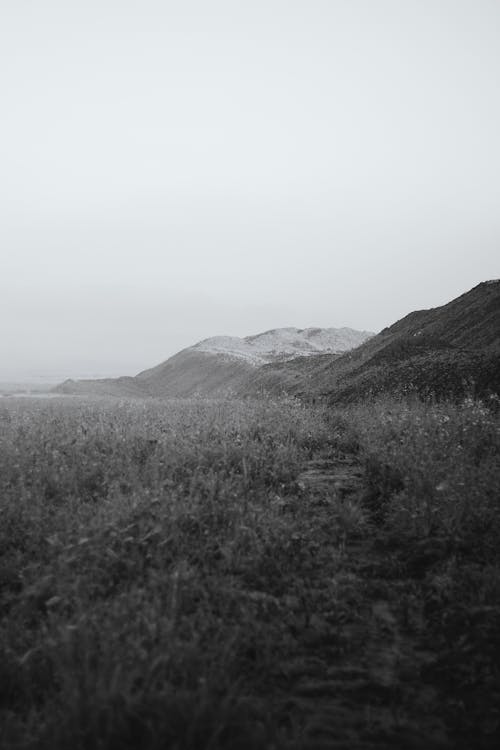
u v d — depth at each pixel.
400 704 3.37
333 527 5.85
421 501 5.91
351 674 3.64
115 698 2.99
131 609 3.92
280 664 3.68
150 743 2.89
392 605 4.47
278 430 10.70
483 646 3.82
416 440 8.10
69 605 4.13
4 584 4.78
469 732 3.13
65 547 4.76
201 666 3.36
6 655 3.61
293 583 4.74
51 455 7.87
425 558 5.18
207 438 9.48
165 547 5.05
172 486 6.82
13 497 6.16
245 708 3.14
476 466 7.27
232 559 4.96
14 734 2.97
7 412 15.47
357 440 10.34
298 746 2.94
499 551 5.05
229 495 6.35
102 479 7.25
